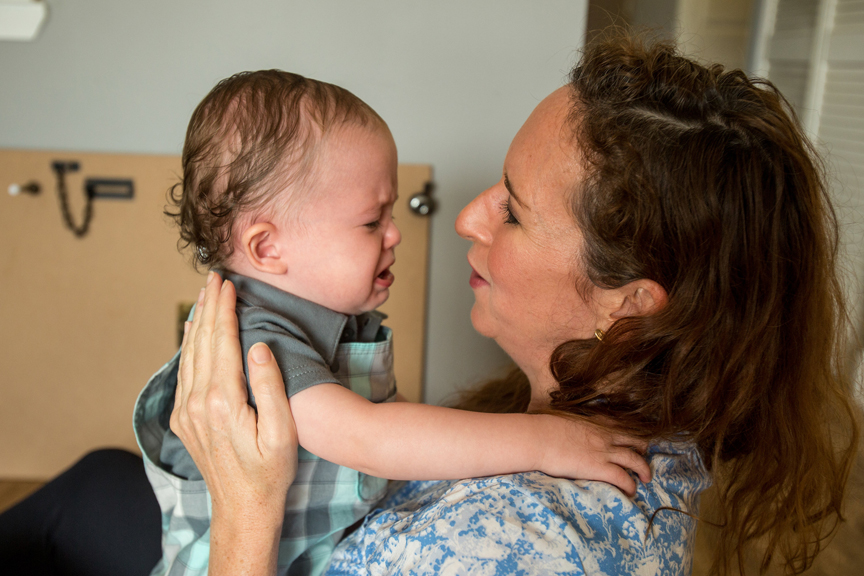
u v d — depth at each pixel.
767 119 0.69
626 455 0.71
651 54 0.73
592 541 0.62
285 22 1.87
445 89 1.90
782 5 2.42
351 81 1.91
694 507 0.75
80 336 2.13
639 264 0.69
